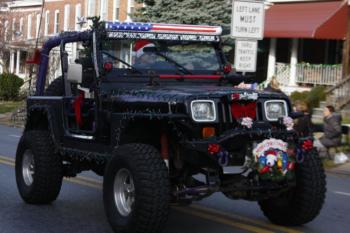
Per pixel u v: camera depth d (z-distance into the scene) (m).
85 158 7.91
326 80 26.00
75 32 8.70
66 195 9.80
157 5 25.34
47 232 7.54
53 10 45.62
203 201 9.52
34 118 9.28
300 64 26.84
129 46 8.10
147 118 6.86
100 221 8.12
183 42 8.43
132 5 36.28
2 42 42.19
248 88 7.50
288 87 27.02
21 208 8.80
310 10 26.50
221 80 8.48
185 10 24.86
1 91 37.47
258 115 7.02
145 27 8.17
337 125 15.41
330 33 25.05
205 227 7.82
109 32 7.97
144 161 6.61
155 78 8.00
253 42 14.76
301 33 25.09
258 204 8.71
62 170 8.81
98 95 7.70
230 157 6.74
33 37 48.28
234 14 14.55
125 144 7.05
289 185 7.15
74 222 8.05
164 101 6.84
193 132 6.66
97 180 11.16
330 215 8.95
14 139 19.25
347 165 15.36
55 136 8.56
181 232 7.55
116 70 7.95
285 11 27.25
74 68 7.79
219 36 8.70
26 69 42.94
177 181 7.12
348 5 24.84
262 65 29.73
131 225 6.68
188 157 6.76
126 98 7.30
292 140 7.02
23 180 9.07
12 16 43.28
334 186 12.40
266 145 6.76
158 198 6.52
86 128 8.30
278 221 7.85
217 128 6.77
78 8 42.28
